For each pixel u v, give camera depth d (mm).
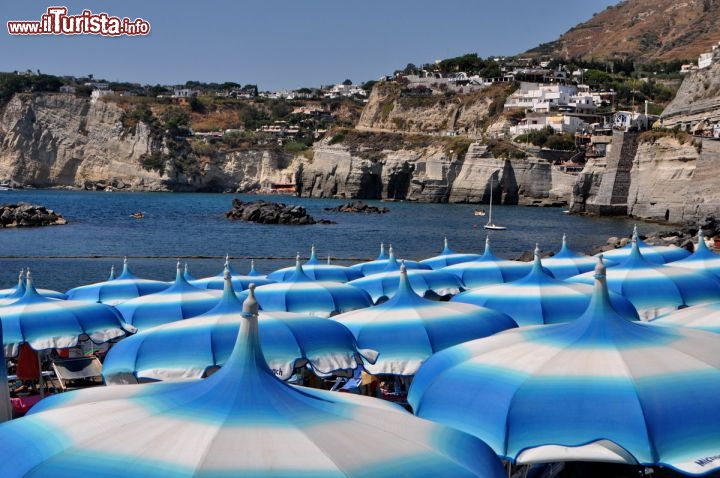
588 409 11430
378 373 17719
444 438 9805
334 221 142875
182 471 8461
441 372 13430
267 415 9500
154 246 95375
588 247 98000
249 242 102500
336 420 9711
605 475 13680
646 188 145125
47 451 9109
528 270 32969
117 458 8742
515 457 11250
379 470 8688
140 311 23875
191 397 10078
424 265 37312
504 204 196625
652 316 24094
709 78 162250
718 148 122625
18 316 21359
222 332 17766
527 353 12906
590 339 12852
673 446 10984
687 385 11672
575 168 188625
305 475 8461
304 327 17672
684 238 75000
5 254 84000
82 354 27188
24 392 22781
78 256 81875
